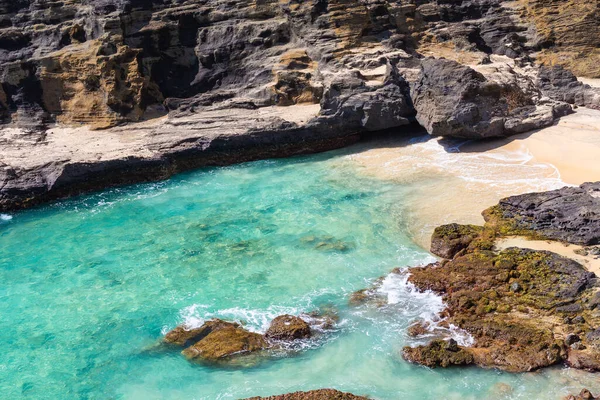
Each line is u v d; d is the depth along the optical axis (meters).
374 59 37.88
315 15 39.41
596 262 21.72
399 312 20.84
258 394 17.64
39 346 20.44
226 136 34.41
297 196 30.25
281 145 35.25
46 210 31.00
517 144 31.77
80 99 38.72
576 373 17.53
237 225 27.91
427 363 18.33
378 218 27.28
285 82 38.19
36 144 35.62
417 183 30.12
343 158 34.44
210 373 18.69
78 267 25.28
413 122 35.81
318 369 18.55
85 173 32.12
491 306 20.28
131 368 19.17
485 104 32.34
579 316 19.27
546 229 23.94
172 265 24.91
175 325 20.98
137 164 33.03
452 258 23.67
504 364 18.05
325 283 22.84
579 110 34.91
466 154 32.19
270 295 22.31
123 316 21.73
